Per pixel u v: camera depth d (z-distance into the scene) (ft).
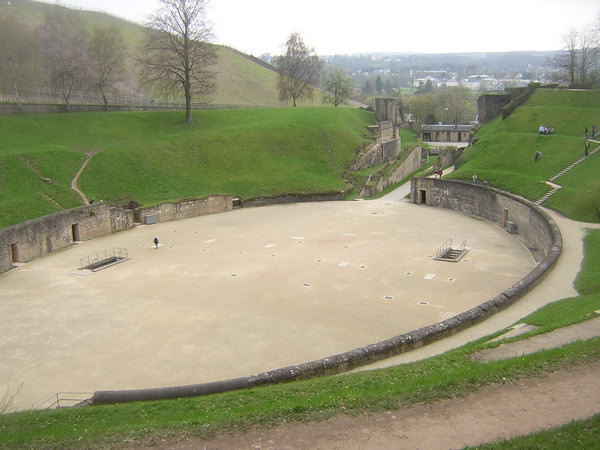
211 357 95.86
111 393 72.43
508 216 197.98
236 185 257.96
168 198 230.48
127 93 380.37
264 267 151.53
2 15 302.45
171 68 314.55
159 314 117.91
